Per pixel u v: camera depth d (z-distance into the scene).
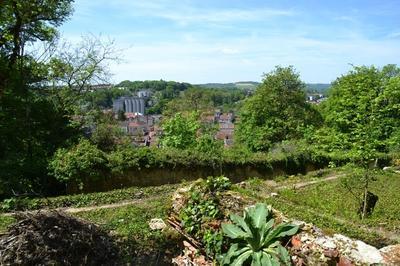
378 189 21.61
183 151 23.42
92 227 10.82
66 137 23.05
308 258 9.45
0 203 14.51
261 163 26.53
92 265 10.27
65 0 25.86
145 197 17.11
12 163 17.44
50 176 18.08
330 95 43.81
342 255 9.17
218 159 24.19
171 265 11.42
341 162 29.30
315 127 41.72
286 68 43.56
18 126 20.75
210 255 10.66
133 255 11.09
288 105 42.88
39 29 25.19
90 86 27.92
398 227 14.34
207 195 11.65
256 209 10.46
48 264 9.62
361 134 15.88
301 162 28.50
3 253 9.43
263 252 9.59
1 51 23.80
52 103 24.19
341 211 16.83
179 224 11.91
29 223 9.98
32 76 25.17
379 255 9.10
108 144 24.69
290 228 9.80
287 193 19.00
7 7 22.17
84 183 18.41
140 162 20.53
